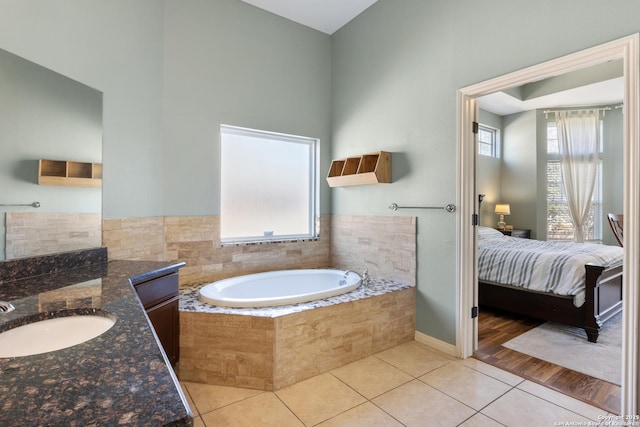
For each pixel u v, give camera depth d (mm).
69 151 1938
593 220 5766
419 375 2232
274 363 2053
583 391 2021
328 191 3807
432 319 2682
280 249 3443
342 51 3643
